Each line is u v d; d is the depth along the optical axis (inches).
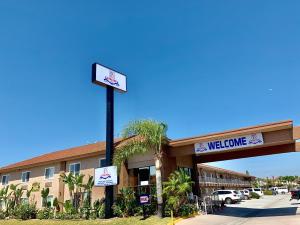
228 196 1467.8
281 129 800.3
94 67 999.0
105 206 933.8
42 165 1289.4
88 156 1118.4
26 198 1310.3
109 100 1019.9
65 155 1234.0
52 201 1202.0
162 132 866.1
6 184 1443.2
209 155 1139.3
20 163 1482.5
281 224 650.2
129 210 900.6
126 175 1012.5
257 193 2096.5
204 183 1955.0
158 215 817.5
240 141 840.9
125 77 1098.1
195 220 771.4
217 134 876.0
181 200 840.9
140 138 876.6
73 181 1079.6
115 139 1236.5
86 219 952.3
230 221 750.5
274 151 1031.6
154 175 961.5
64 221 968.3
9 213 1241.4
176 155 950.4
